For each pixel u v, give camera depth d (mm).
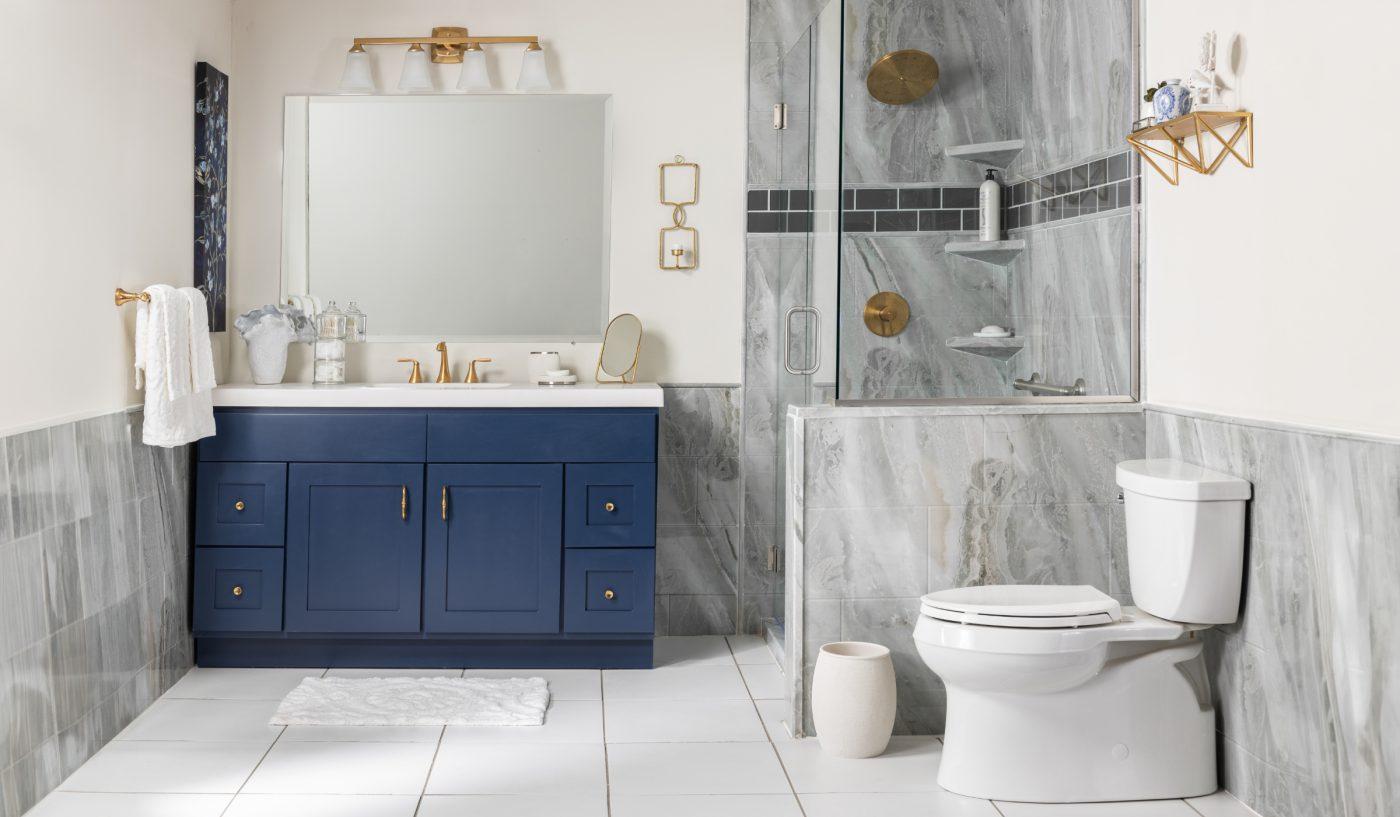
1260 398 2594
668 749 3008
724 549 4227
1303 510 2428
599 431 3715
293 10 4082
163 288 3184
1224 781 2807
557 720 3234
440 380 4133
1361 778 2260
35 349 2650
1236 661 2738
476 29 4117
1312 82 2369
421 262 4148
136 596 3213
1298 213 2428
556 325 4184
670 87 4160
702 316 4199
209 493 3648
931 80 3145
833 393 3141
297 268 4109
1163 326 3059
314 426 3660
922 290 3146
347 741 3033
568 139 4160
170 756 2906
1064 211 3146
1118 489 3145
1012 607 2676
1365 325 2215
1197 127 2594
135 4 3234
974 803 2689
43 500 2635
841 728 2945
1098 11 3156
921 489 3098
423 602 3695
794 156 3805
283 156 4094
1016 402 3166
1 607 2434
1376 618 2199
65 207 2803
